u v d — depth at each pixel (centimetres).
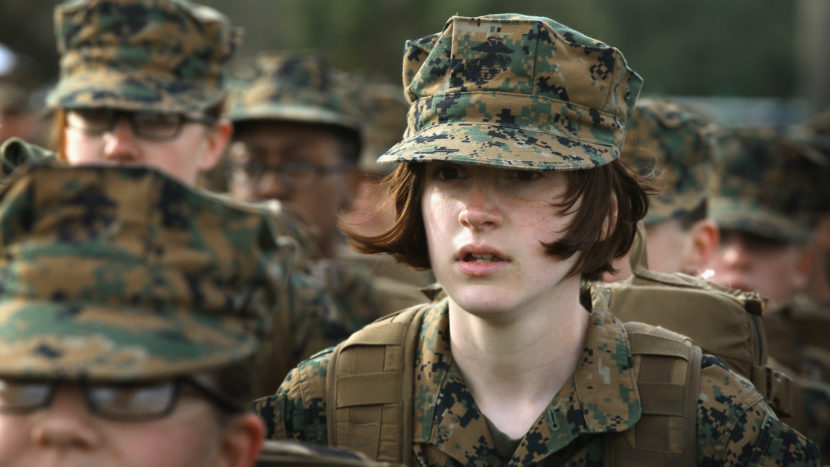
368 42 2659
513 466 452
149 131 709
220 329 339
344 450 409
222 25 759
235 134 1020
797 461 454
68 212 331
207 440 339
